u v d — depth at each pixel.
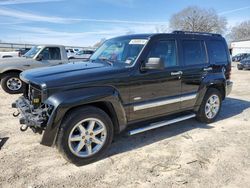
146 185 3.05
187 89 4.75
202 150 4.04
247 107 7.02
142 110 4.08
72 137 3.39
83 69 3.75
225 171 3.39
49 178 3.18
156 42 4.20
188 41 4.80
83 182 3.11
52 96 3.22
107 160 3.66
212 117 5.43
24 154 3.80
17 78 8.61
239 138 4.58
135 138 4.50
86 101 3.34
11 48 35.50
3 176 3.19
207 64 5.12
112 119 3.83
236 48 59.97
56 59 9.28
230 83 5.87
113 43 4.72
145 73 4.00
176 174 3.30
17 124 5.13
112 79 3.64
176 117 4.81
